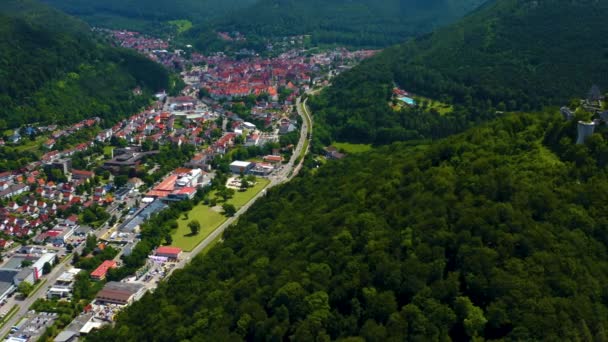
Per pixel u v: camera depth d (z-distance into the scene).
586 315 180.62
